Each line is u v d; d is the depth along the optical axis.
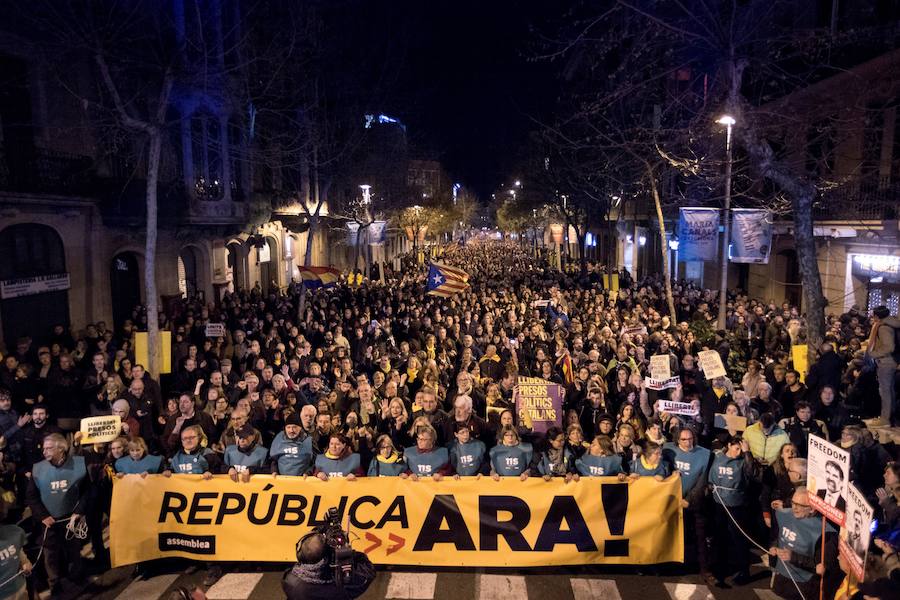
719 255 28.06
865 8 17.86
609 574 7.46
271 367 11.81
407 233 50.56
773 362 12.04
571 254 63.91
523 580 7.32
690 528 7.89
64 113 15.98
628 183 27.23
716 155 21.47
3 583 5.91
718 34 11.52
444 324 16.75
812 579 6.06
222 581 7.26
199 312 17.84
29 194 13.76
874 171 18.02
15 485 8.41
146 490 7.36
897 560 5.41
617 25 15.94
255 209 25.38
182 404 8.65
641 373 12.10
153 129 12.14
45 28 13.93
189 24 16.66
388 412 9.25
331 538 4.89
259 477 7.35
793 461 6.50
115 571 7.52
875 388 11.47
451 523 7.35
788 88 19.59
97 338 13.47
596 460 7.61
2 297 13.52
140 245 18.39
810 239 11.29
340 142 26.75
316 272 19.38
